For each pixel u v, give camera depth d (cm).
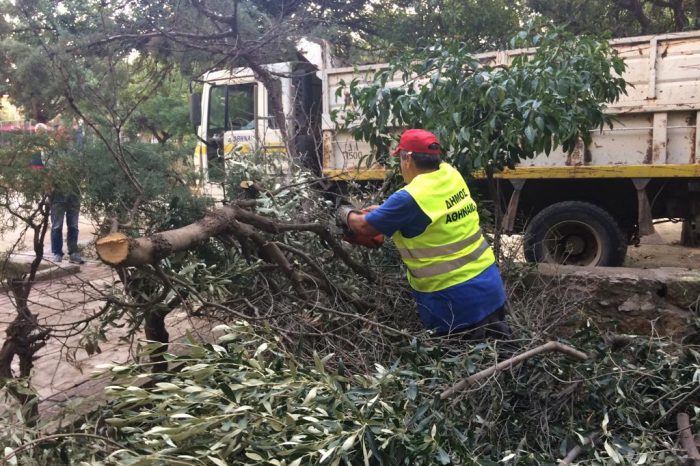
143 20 519
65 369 393
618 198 643
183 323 412
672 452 246
